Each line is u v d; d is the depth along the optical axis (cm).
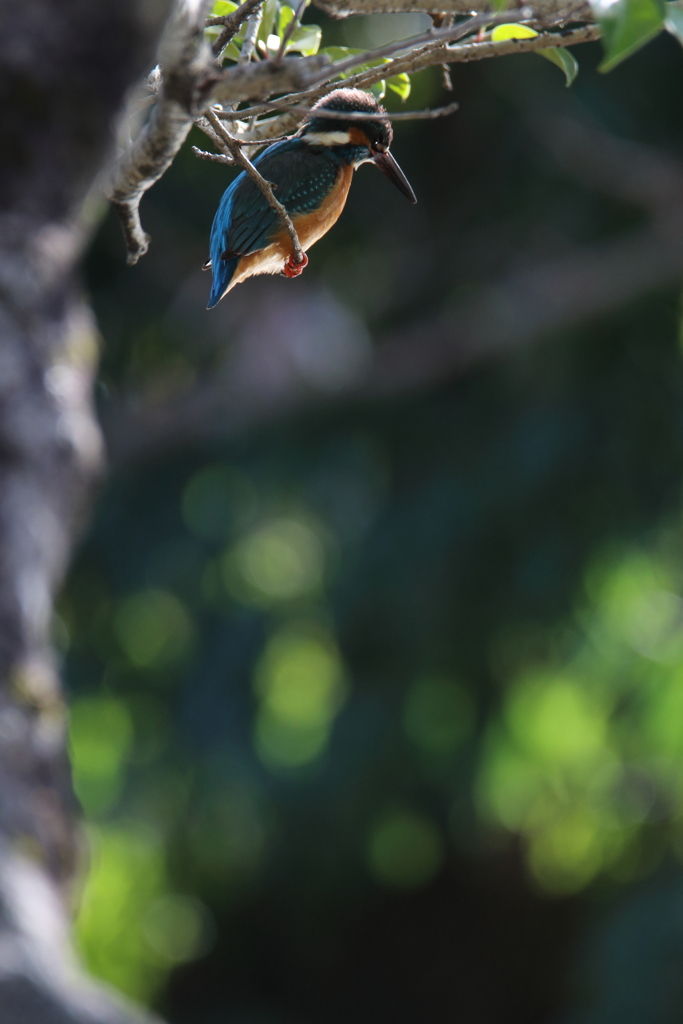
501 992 1845
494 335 1316
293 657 1750
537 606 1262
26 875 338
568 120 1234
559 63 269
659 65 1207
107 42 294
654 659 1430
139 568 1474
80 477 457
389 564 1299
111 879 1686
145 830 1574
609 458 1233
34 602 409
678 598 1457
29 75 294
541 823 1605
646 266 1262
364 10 241
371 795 1365
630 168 1245
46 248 409
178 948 1831
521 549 1259
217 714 1435
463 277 1367
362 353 1395
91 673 1541
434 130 1285
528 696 1452
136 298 1372
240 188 350
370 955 1852
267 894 1597
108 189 269
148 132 249
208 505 1552
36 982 285
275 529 1677
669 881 1345
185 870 1606
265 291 1399
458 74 1199
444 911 1817
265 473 1462
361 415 1407
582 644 1385
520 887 1758
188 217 1323
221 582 1516
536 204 1295
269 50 303
